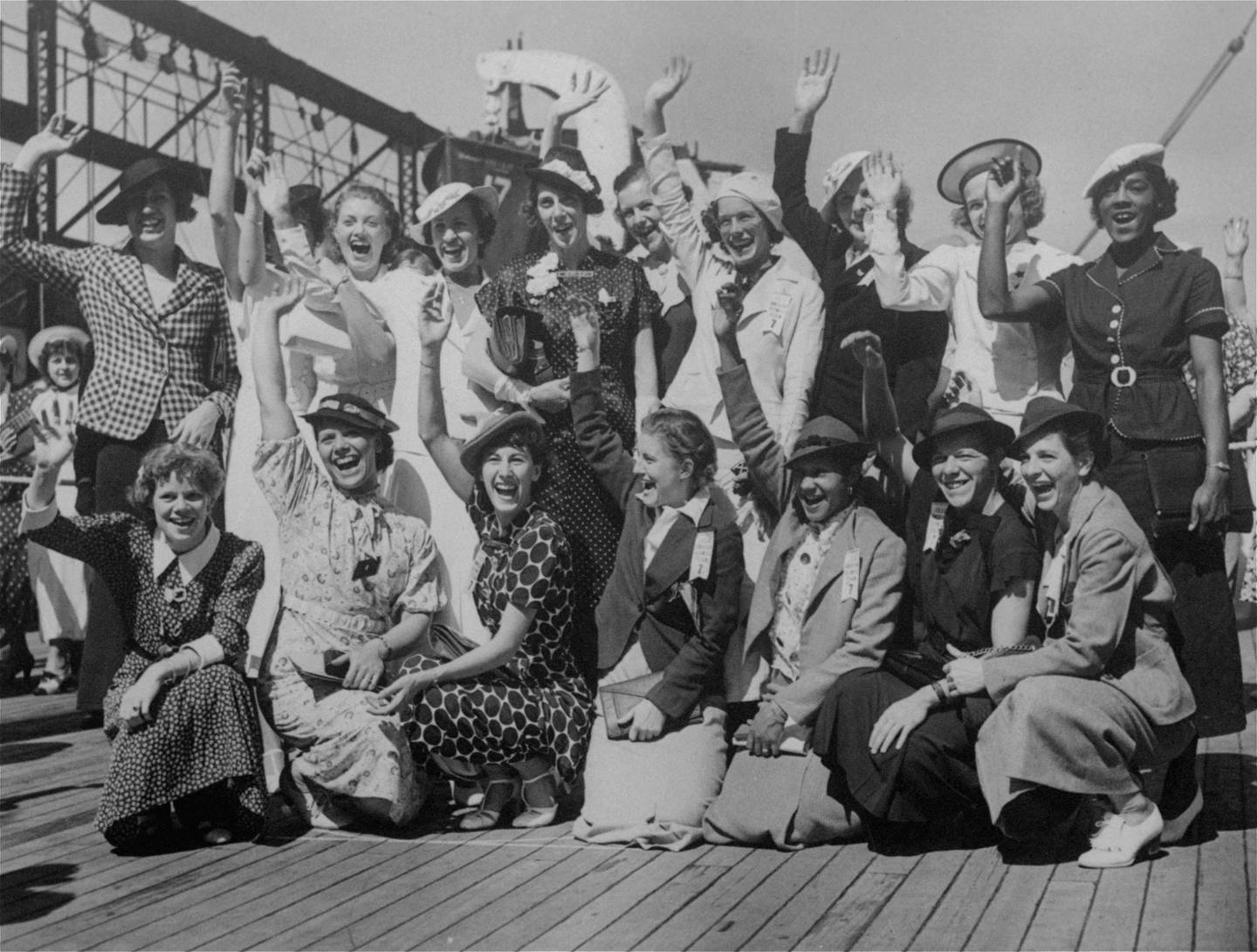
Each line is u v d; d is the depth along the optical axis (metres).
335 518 4.87
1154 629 4.07
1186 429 4.52
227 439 6.13
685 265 5.38
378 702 4.55
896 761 4.04
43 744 6.15
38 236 8.68
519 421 4.75
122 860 4.49
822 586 4.43
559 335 5.25
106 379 5.95
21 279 7.96
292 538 4.89
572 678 4.86
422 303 5.12
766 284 5.14
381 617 4.89
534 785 4.68
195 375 6.05
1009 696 3.95
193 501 4.65
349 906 3.91
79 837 4.76
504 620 4.63
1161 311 4.56
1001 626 4.21
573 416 4.99
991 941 3.34
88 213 8.81
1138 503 4.52
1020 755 3.85
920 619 4.42
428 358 5.14
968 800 4.13
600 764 4.53
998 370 5.09
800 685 4.36
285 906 3.94
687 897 3.82
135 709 4.45
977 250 5.18
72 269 6.00
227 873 4.29
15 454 7.51
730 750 4.73
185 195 6.12
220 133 5.93
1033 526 4.33
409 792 4.70
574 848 4.39
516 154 6.62
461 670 4.57
